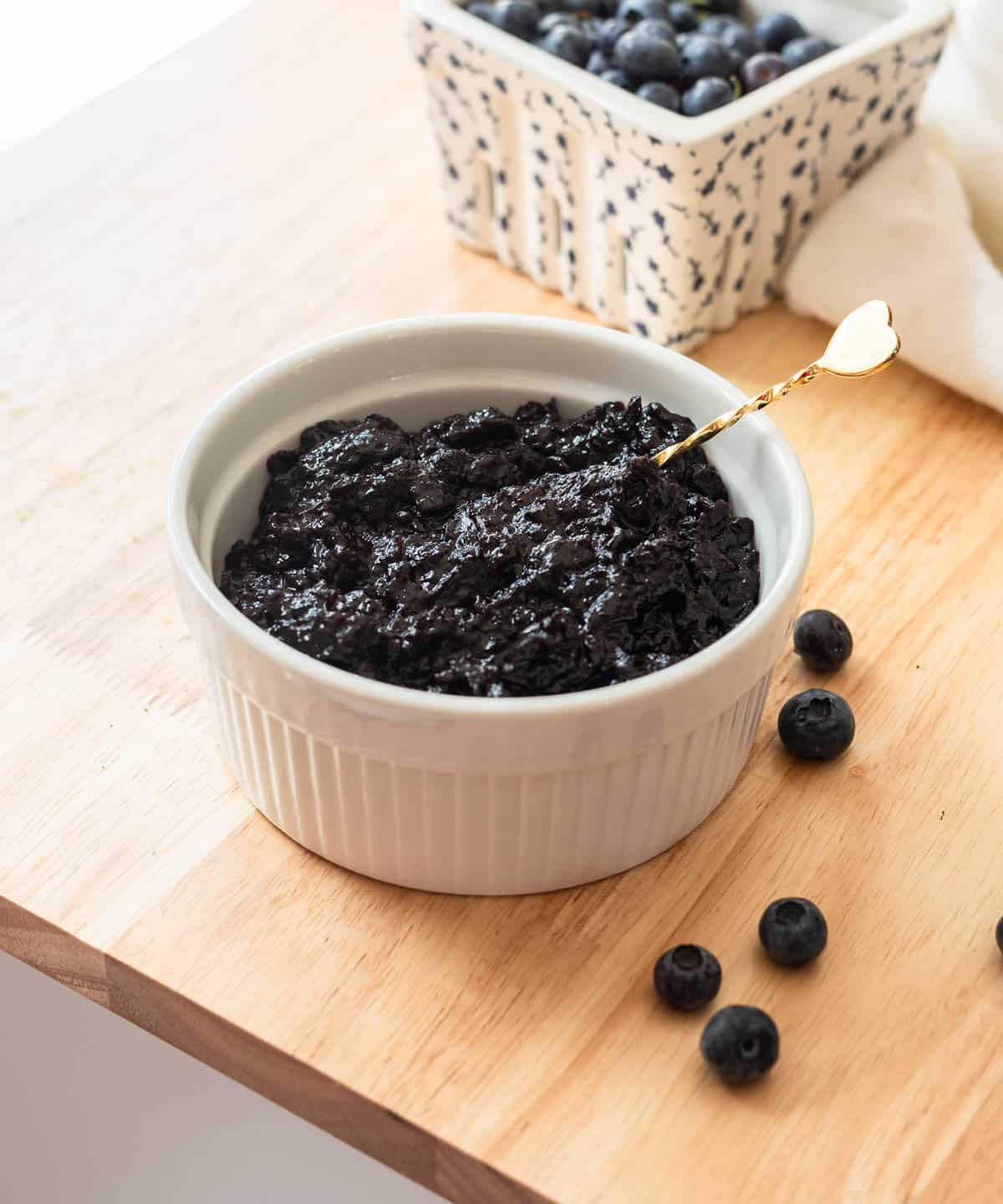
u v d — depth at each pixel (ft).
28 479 1.85
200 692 1.66
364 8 2.47
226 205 2.15
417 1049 1.45
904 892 1.53
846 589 1.75
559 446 1.62
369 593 1.50
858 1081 1.43
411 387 1.66
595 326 1.65
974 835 1.57
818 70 1.86
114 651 1.69
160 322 2.01
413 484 1.57
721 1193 1.38
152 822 1.57
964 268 1.88
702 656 1.42
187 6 2.79
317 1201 1.75
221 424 1.57
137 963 1.49
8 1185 2.06
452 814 1.46
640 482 1.51
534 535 1.50
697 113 1.88
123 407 1.92
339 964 1.49
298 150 2.23
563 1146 1.40
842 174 1.97
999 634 1.71
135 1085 1.77
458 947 1.50
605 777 1.45
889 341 1.57
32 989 1.75
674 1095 1.42
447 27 1.92
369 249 2.10
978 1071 1.44
